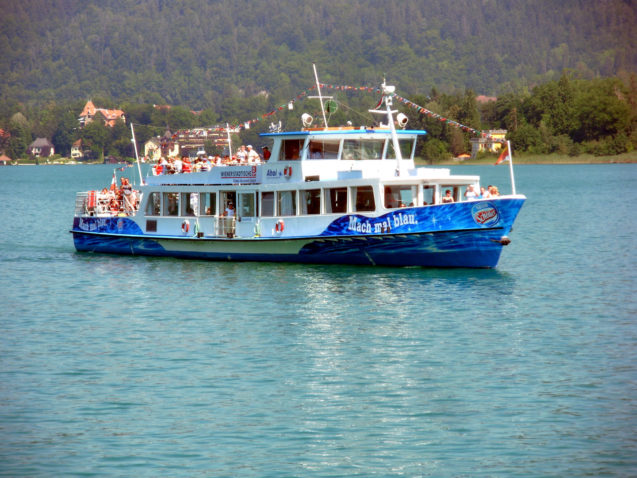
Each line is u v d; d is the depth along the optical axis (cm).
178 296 5966
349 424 3512
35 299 5997
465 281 6175
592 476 3064
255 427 3488
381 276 6353
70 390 3944
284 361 4344
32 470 3133
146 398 3825
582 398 3781
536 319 5181
